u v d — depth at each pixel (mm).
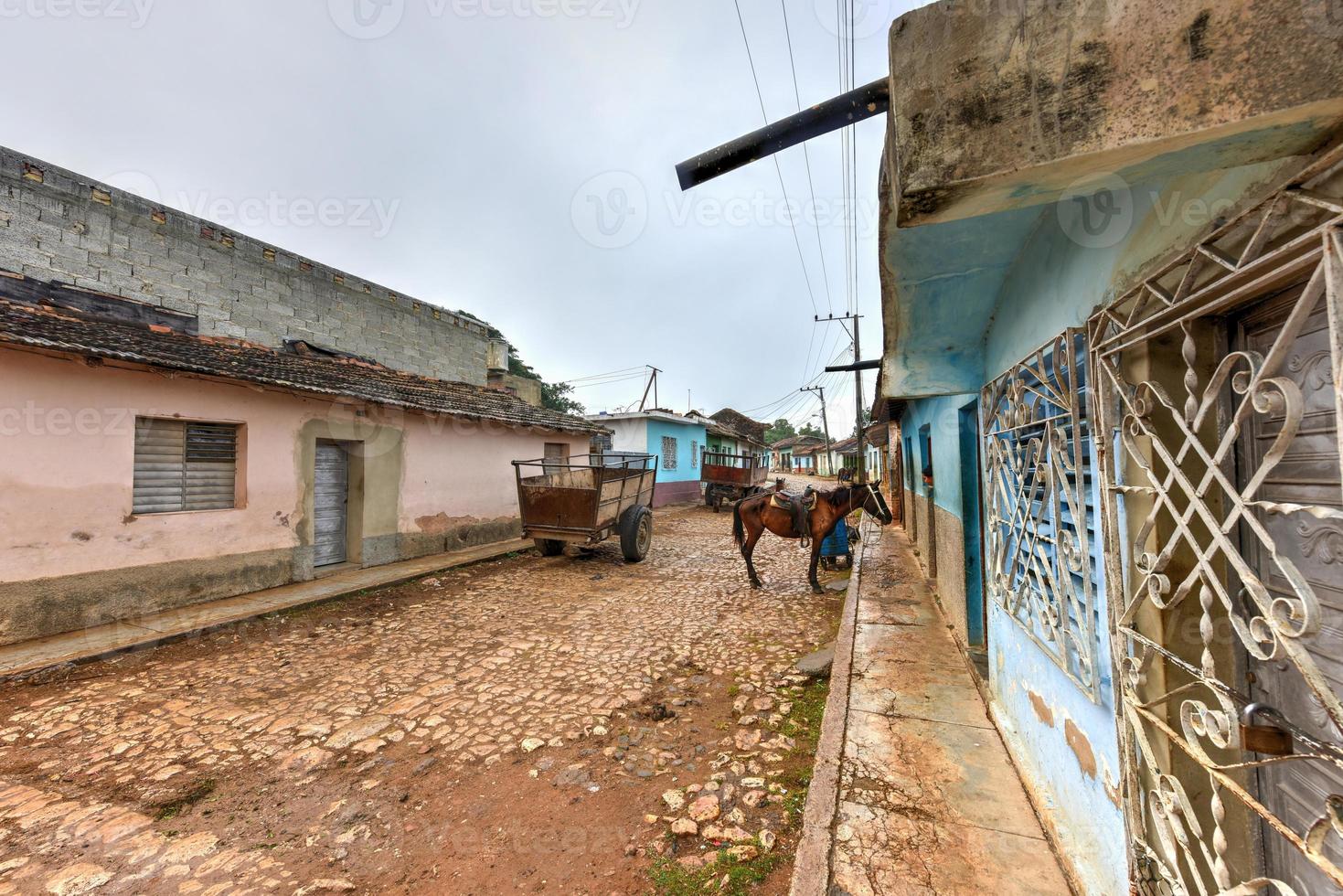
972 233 2189
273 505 6672
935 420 5730
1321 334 1038
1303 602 904
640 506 9312
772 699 3854
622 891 2143
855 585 6473
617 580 7711
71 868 2234
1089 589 1768
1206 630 1215
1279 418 1167
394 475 8406
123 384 5305
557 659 4633
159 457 5703
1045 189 1114
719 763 3037
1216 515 1284
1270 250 1008
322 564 7660
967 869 2033
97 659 4480
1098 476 1625
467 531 9766
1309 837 917
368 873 2238
